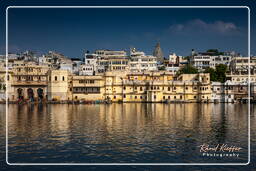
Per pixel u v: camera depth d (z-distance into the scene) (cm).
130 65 18625
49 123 6838
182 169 3734
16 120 7350
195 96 13962
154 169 3728
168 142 4925
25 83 14150
